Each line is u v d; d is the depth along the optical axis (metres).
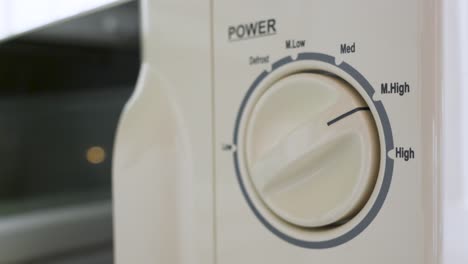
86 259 0.45
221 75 0.24
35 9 0.40
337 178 0.21
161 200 0.27
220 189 0.25
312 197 0.22
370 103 0.20
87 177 0.45
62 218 0.47
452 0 0.19
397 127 0.19
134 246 0.28
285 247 0.22
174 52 0.26
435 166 0.19
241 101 0.24
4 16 0.44
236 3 0.24
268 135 0.23
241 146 0.24
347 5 0.20
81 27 0.41
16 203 0.51
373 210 0.20
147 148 0.28
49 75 0.48
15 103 0.53
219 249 0.25
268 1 0.23
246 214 0.24
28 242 0.49
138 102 0.28
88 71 0.44
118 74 0.40
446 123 0.19
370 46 0.20
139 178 0.28
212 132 0.25
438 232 0.19
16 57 0.51
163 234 0.27
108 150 0.43
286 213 0.22
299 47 0.22
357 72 0.20
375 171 0.20
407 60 0.19
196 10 0.25
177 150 0.27
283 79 0.22
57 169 0.49
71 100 0.47
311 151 0.21
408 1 0.19
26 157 0.52
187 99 0.26
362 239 0.20
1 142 0.54
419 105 0.19
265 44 0.23
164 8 0.27
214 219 0.25
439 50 0.18
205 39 0.25
